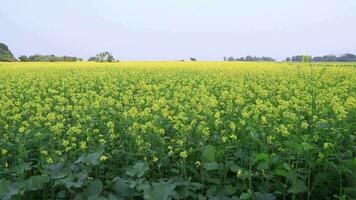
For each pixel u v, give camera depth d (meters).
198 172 5.26
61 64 32.19
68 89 13.74
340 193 4.56
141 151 5.57
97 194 4.39
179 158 5.67
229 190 4.61
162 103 8.77
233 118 7.46
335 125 6.15
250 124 6.23
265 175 4.61
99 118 7.61
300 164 5.19
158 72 21.00
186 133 6.00
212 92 12.34
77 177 4.75
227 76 18.08
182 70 22.94
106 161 5.62
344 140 5.69
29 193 4.92
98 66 28.31
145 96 10.77
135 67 26.67
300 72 19.00
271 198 4.37
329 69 20.48
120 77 18.22
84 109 8.40
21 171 4.98
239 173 4.56
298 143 5.04
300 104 8.56
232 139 5.65
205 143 5.83
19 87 14.02
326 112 7.13
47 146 6.05
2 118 8.03
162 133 5.90
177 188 4.66
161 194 4.06
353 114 6.93
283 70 21.16
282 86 12.09
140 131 6.18
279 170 4.53
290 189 4.39
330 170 4.87
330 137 5.71
